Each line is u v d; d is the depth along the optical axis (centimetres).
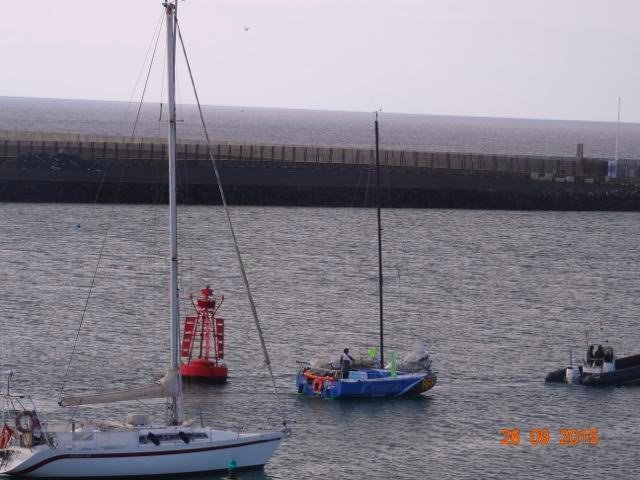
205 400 17175
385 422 16500
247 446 13838
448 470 14575
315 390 17688
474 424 16625
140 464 13300
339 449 15200
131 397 13825
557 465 14925
